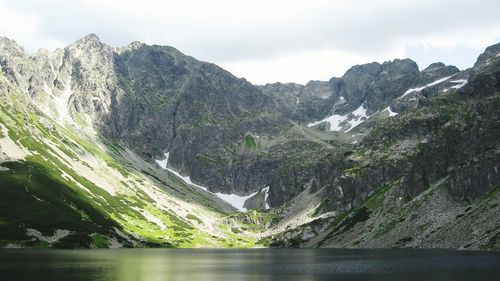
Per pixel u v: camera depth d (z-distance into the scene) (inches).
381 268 5585.6
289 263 6894.7
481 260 5836.6
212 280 4817.9
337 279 4766.2
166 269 5920.3
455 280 4220.0
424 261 6087.6
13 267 5467.5
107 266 5949.8
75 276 4805.6
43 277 4645.7
